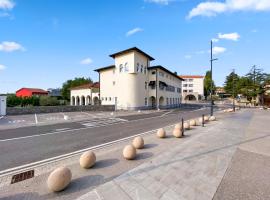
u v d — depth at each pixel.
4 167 6.03
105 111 31.84
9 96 36.47
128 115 24.78
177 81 54.56
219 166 5.63
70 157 7.03
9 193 4.27
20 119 19.62
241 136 9.81
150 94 38.75
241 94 55.97
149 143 8.70
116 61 35.94
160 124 16.11
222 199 3.90
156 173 5.19
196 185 4.50
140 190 4.32
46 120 18.86
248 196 4.00
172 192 4.21
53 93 75.31
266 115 22.34
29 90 66.62
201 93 92.06
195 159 6.24
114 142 9.41
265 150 7.27
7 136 11.02
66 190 4.36
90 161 5.69
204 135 10.09
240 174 5.08
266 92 49.47
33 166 6.11
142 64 36.28
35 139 10.20
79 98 48.91
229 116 21.16
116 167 5.75
